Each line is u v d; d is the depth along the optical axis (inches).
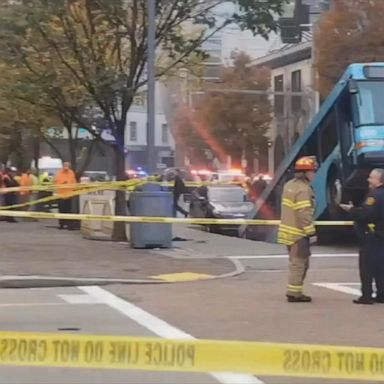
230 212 1342.3
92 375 368.8
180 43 1080.8
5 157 2215.8
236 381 356.8
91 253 894.4
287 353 302.5
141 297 615.5
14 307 563.8
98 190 1109.1
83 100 1085.8
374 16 1839.3
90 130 1128.2
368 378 315.9
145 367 303.6
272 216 1211.2
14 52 1023.6
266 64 3255.4
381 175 582.6
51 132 2122.3
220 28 1096.8
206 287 673.6
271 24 1067.9
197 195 1466.5
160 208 959.6
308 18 2396.7
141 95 1386.6
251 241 1121.4
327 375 302.5
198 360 302.8
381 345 436.5
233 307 566.3
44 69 1058.1
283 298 609.9
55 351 307.1
